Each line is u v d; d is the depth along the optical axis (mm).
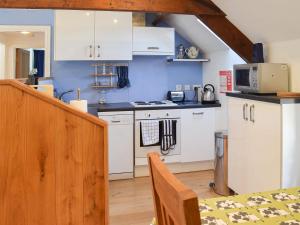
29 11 4184
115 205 3150
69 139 1469
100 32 4059
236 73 3229
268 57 3320
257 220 1201
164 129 4047
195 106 4180
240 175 3051
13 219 1449
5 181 1429
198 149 4242
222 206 1337
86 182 1507
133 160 4012
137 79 4648
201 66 4910
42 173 1458
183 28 4488
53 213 1484
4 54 5133
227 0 3111
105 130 1501
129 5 3121
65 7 3002
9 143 1416
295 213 1266
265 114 2607
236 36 3479
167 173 792
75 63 4398
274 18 2820
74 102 1825
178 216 654
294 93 2631
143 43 4258
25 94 1411
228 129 3266
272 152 2527
